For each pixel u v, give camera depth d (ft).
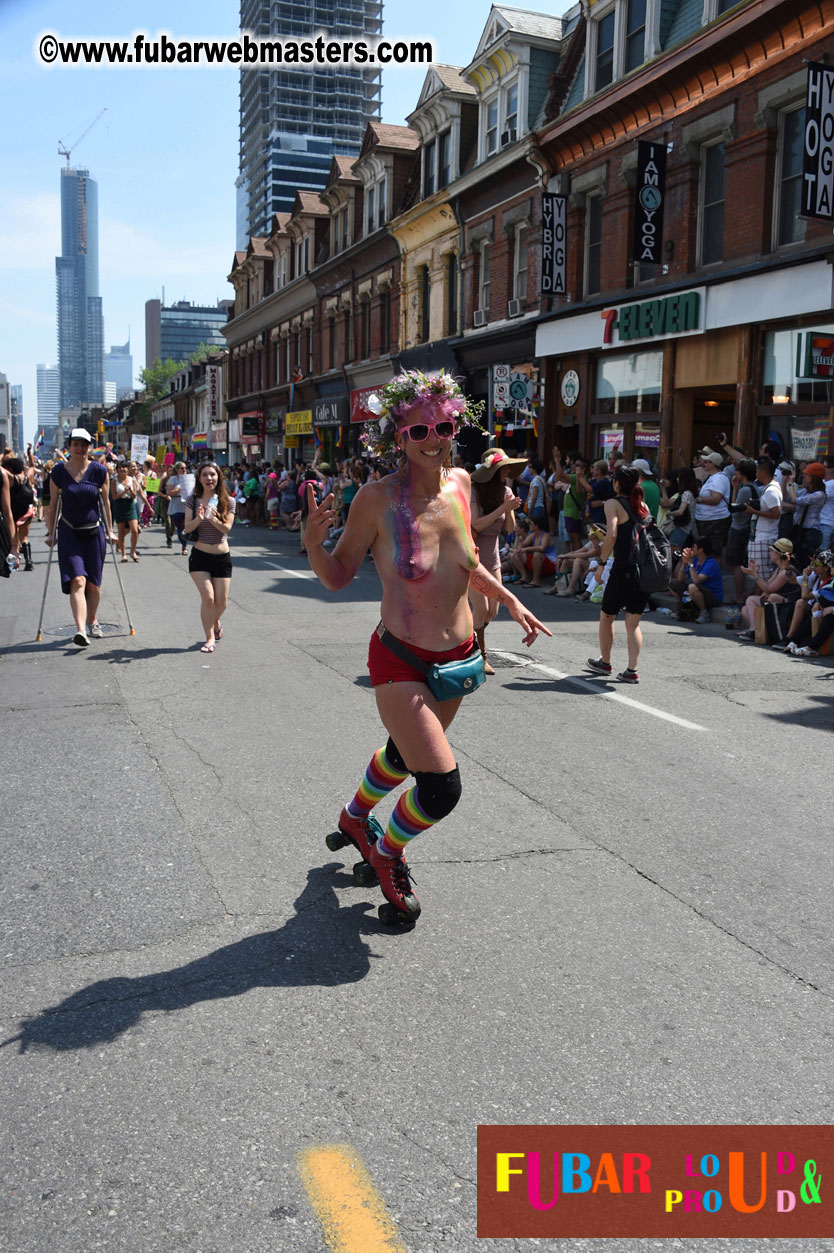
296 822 15.14
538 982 10.48
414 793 11.27
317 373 128.77
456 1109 8.36
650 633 34.32
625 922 11.98
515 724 21.34
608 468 45.57
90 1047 9.15
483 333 77.51
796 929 11.89
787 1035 9.58
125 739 19.61
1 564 28.55
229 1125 8.10
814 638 29.99
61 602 39.88
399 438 11.13
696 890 12.95
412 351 94.22
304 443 137.28
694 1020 9.80
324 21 512.63
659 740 20.31
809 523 35.37
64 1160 7.67
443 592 11.27
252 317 163.32
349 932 11.55
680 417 56.24
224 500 28.81
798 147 47.73
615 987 10.41
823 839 14.90
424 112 87.45
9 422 176.45
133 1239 6.90
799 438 47.60
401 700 11.14
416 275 95.09
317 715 21.72
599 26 62.85
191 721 21.08
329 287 120.88
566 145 65.67
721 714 22.68
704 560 36.81
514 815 15.64
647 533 25.46
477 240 81.15
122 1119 8.16
